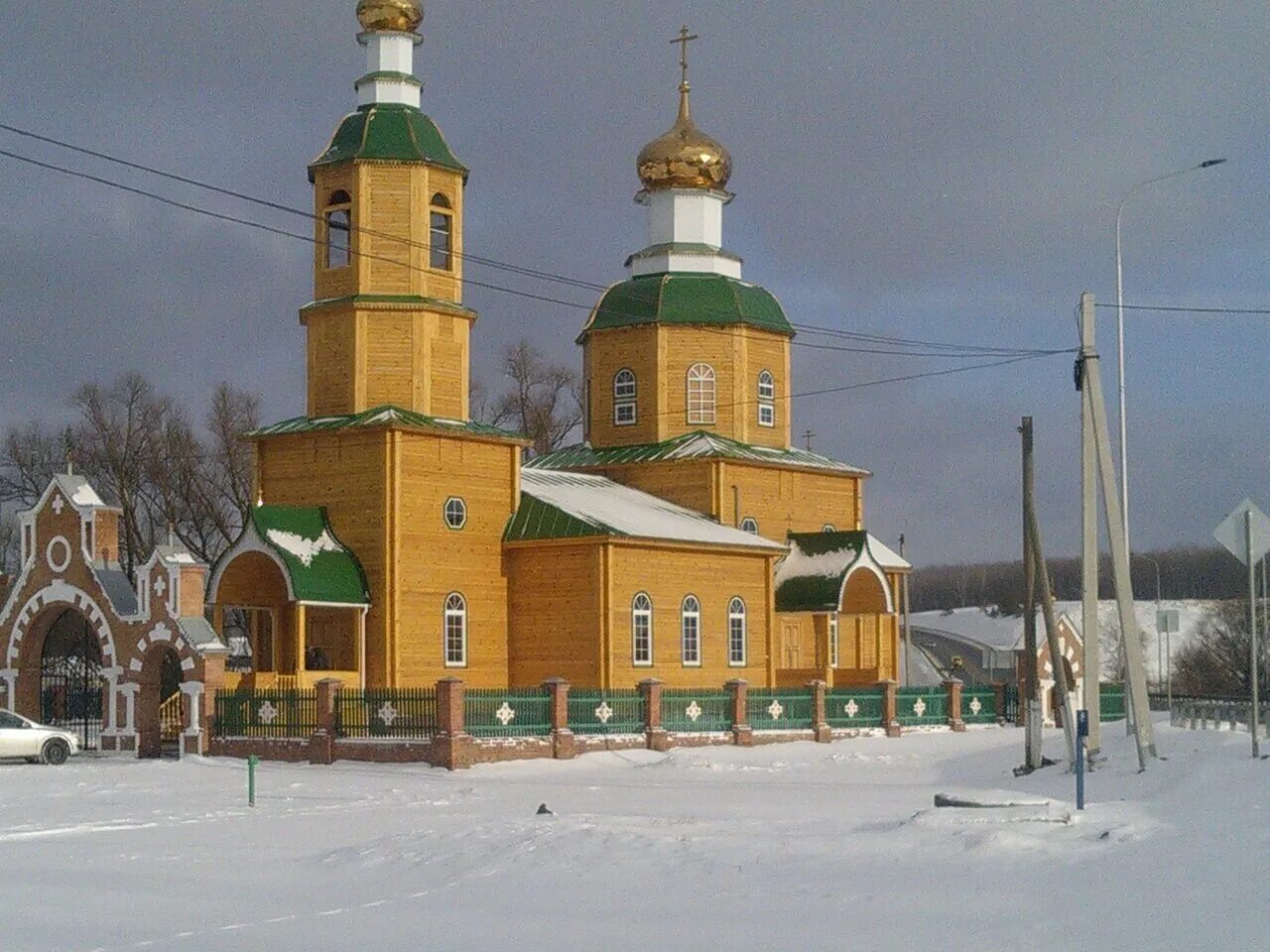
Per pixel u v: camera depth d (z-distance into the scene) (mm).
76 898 20125
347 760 42906
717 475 59844
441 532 50156
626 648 51312
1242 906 16984
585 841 22688
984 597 187125
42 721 49594
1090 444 36000
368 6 51688
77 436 76062
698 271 63094
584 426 65125
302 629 46812
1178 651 107000
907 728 55000
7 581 52094
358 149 50344
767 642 56938
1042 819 23766
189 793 34781
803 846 22297
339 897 19859
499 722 43094
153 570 46625
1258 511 29516
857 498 66250
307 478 50344
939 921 17109
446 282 51438
